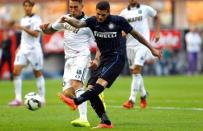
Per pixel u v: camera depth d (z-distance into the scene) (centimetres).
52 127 3030
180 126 3061
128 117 3491
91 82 3002
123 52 2988
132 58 4122
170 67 8638
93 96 2888
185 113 3688
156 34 4191
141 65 4031
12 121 3306
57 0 8962
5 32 7344
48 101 4631
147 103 4412
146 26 4162
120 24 2922
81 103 2905
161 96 5072
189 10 10244
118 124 3161
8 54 7256
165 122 3244
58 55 8175
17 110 3919
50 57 8138
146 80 7425
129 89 5988
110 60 2936
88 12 9269
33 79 7775
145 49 4069
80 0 3119
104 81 2897
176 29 8600
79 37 3206
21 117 3509
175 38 8575
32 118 3459
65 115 3616
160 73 8600
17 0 9062
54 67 8200
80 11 3128
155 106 4172
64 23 3198
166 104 4328
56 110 3903
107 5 2888
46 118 3459
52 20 9012
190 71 8606
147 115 3588
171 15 9375
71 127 3028
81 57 3184
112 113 3706
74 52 3216
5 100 4812
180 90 5791
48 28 3169
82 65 3161
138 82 3991
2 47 7300
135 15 4134
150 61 8106
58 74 8225
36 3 8981
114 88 6131
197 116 3522
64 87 3197
